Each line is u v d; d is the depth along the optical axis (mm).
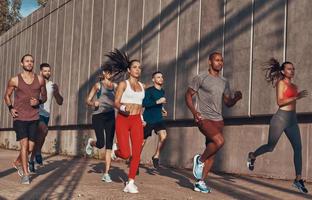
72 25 19812
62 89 20297
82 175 10414
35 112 8797
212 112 7820
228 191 8477
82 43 18875
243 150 11328
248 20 11227
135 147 7984
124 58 9656
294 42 10109
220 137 7789
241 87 11281
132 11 15719
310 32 9812
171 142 13711
